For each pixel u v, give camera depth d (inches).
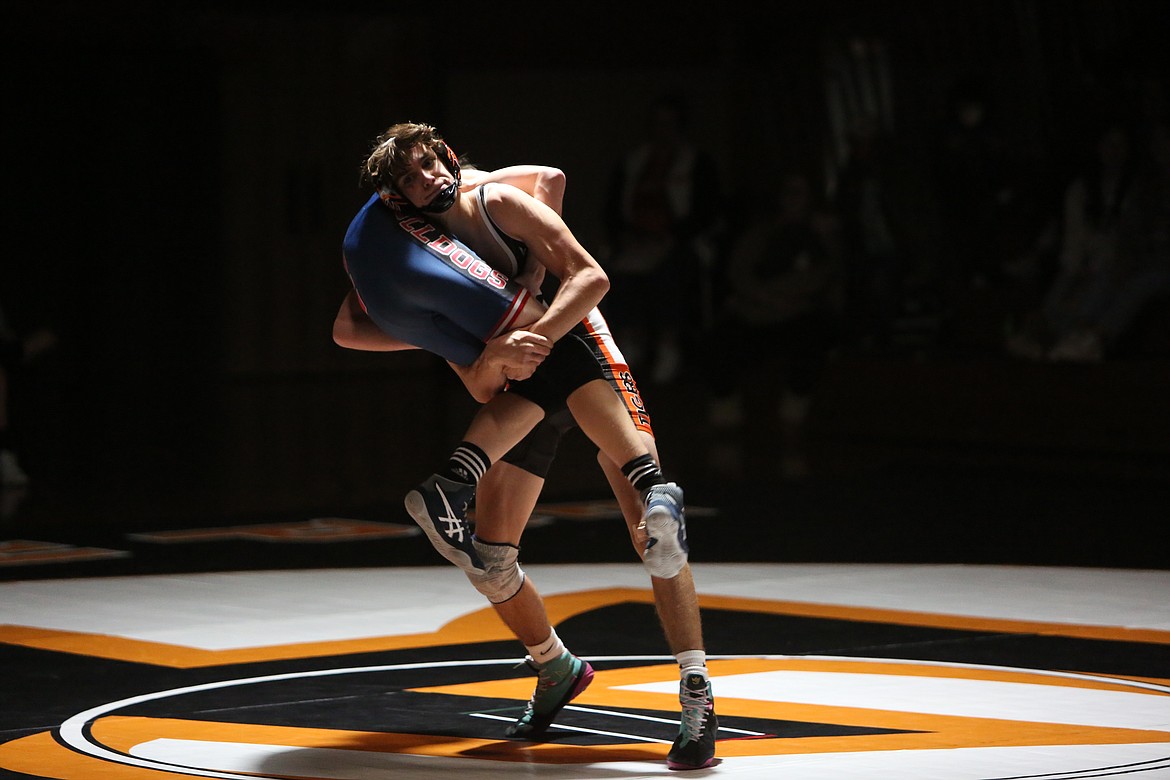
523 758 374.0
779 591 628.4
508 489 392.5
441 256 373.4
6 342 1054.4
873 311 1380.4
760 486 970.1
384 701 439.8
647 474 369.1
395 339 408.8
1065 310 1136.8
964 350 1239.5
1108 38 1467.8
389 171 377.7
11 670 484.1
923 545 745.6
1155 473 1005.2
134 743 388.2
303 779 352.5
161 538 789.2
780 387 1724.9
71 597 622.2
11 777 352.2
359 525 837.2
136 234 1902.1
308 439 1298.0
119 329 1899.6
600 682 466.0
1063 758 362.6
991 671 473.4
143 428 1380.4
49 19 1839.3
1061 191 1218.6
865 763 360.2
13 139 1827.0
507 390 379.9
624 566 698.8
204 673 479.5
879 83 1726.1
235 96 1956.2
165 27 1904.5
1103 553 716.0
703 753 360.5
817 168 1835.6
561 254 375.9
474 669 486.3
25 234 1841.8
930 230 1556.3
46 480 1031.6
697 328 1612.9
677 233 1592.0
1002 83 1584.6
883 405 1245.1
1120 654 498.9
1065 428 1120.2
